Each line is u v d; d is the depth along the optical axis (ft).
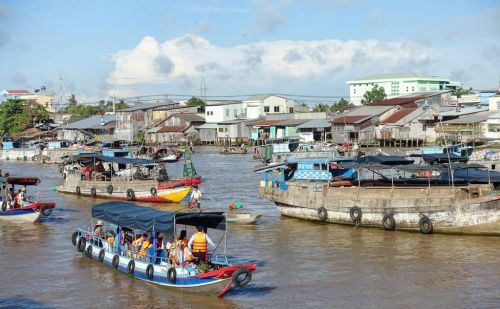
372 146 309.22
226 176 218.38
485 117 276.41
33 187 190.08
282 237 109.40
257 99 422.41
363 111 334.03
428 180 119.14
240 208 126.21
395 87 626.23
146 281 82.64
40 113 434.30
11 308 74.74
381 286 80.64
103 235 96.68
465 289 78.79
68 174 173.99
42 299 77.71
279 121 370.12
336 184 126.52
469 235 104.58
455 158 152.05
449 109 323.98
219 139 388.57
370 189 114.83
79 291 80.38
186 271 76.59
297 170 134.00
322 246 102.06
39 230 118.93
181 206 147.64
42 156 314.35
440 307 72.74
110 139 357.20
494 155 196.85
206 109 409.08
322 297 76.79
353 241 104.83
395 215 110.01
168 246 81.97
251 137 377.71
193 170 178.60
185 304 74.84
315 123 345.10
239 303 74.90
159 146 345.31
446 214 105.19
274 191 129.59
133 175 170.30
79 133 398.42
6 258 97.25
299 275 86.02
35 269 90.68
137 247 85.97
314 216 122.01
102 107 560.20
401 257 94.02
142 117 410.11
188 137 387.75
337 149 268.00
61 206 148.97
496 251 95.71
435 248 98.37
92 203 153.69
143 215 83.30
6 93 568.82
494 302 74.02
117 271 88.43
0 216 126.72
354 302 74.90
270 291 79.25
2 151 341.41
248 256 96.73
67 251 101.40
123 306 74.69
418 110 314.14
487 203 102.22
